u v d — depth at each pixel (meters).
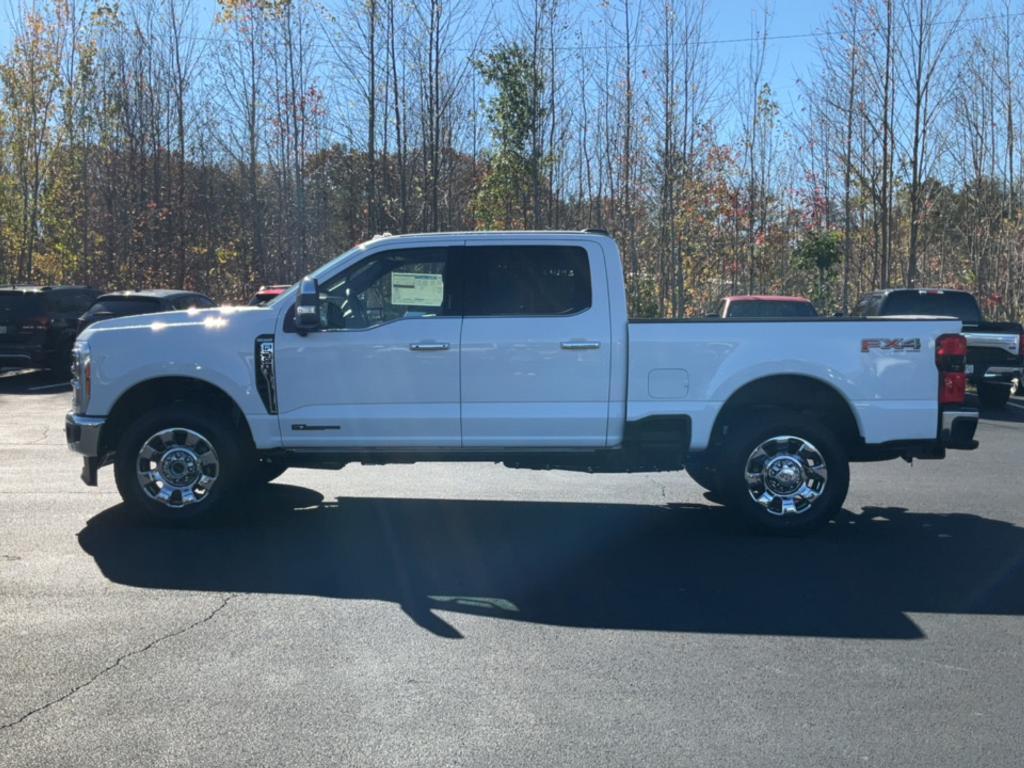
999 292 24.78
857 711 4.27
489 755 3.84
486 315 7.17
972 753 3.89
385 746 3.91
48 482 9.18
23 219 28.00
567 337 7.11
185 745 3.91
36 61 27.52
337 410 7.18
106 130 28.31
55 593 5.84
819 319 7.26
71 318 18.97
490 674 4.66
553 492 9.01
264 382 7.21
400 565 6.51
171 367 7.23
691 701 4.36
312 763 3.77
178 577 6.18
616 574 6.33
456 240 7.25
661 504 8.52
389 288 7.27
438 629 5.27
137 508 7.41
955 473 10.16
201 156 29.58
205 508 7.35
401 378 7.14
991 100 25.09
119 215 28.39
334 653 4.91
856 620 5.46
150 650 4.93
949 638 5.18
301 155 26.48
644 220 25.86
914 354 7.23
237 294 28.94
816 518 7.27
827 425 7.71
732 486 7.27
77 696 4.37
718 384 7.15
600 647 5.02
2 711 4.21
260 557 6.68
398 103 24.08
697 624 5.38
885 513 8.22
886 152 23.22
